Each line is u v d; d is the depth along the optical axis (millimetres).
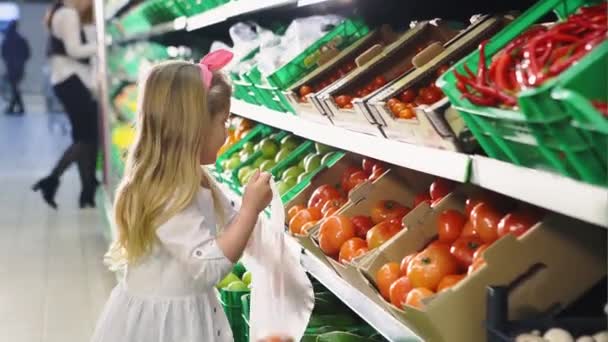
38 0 28484
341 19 3848
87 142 8914
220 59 2518
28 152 13984
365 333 3172
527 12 1909
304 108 3057
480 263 1945
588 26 1663
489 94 1687
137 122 2455
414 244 2367
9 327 5066
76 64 8719
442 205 2395
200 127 2396
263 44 4219
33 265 6562
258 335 2725
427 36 2939
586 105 1334
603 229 1900
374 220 2807
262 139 4645
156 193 2350
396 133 2244
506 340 1712
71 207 9094
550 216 1882
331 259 2648
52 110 17281
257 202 2412
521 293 1872
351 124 2613
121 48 7656
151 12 6438
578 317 1838
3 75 24250
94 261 6691
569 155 1467
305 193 3398
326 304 3455
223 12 3814
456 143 1909
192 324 2430
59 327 5082
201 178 2496
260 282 2727
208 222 2475
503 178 1705
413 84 2387
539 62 1621
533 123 1529
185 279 2426
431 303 1870
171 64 2455
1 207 9023
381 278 2268
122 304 2465
